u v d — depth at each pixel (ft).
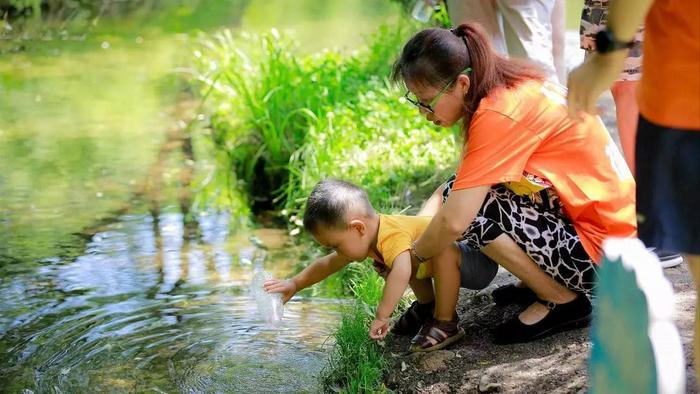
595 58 9.18
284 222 22.40
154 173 25.70
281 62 27.91
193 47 41.27
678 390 7.18
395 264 12.53
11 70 37.70
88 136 28.99
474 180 11.73
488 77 11.86
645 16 9.02
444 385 12.52
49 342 15.84
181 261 19.74
